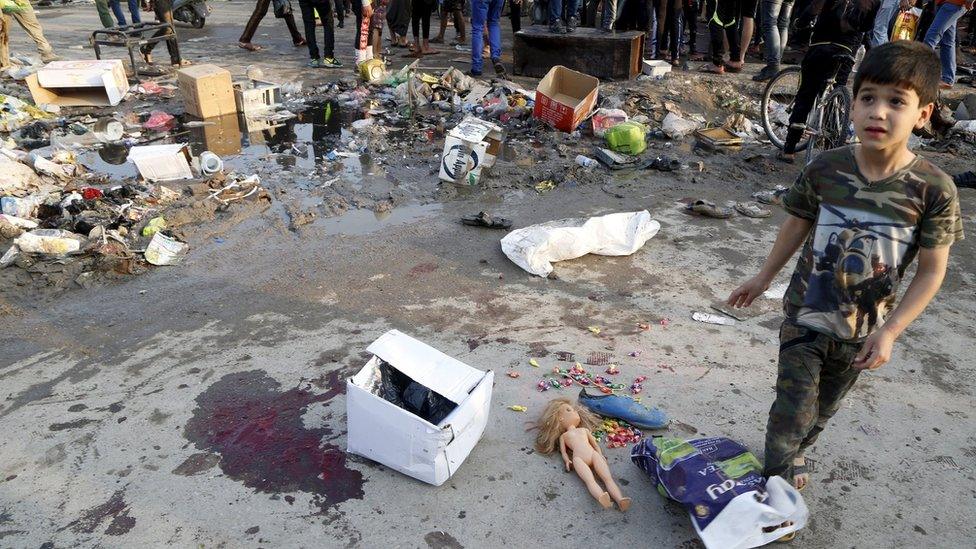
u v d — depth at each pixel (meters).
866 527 2.43
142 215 4.82
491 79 8.95
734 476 2.32
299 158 6.30
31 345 3.45
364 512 2.45
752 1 8.82
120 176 5.78
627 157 6.29
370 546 2.32
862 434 2.88
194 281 4.09
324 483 2.58
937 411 3.04
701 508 2.25
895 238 2.00
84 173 5.81
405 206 5.24
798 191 2.20
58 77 7.60
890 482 2.63
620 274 4.24
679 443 2.53
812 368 2.18
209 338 3.52
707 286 4.11
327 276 4.16
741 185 5.82
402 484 2.58
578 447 2.64
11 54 10.26
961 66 9.34
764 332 3.64
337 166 6.06
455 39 12.12
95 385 3.15
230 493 2.54
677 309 3.85
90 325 3.62
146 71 9.17
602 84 8.51
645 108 7.64
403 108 7.77
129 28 8.79
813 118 6.11
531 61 9.15
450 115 7.62
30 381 3.18
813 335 2.18
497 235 4.74
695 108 8.00
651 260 4.43
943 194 1.92
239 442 2.79
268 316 3.72
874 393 3.15
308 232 4.74
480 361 3.33
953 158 6.60
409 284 4.07
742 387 3.18
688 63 9.80
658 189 5.70
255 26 10.75
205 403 3.02
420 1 10.11
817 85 5.95
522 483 2.60
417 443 2.46
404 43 11.15
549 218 5.07
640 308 3.85
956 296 4.03
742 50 9.16
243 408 2.99
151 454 2.73
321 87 8.66
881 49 1.86
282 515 2.44
